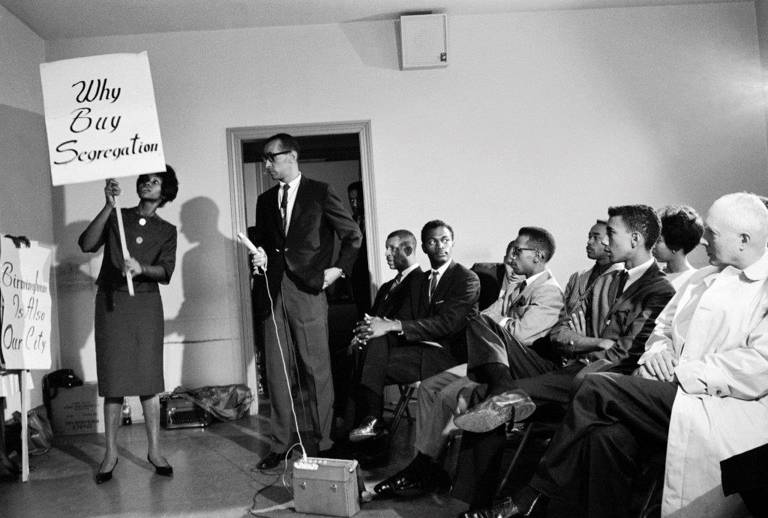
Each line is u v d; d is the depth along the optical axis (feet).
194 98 17.94
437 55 17.72
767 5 17.87
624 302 9.64
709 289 7.86
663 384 7.77
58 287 17.69
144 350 12.03
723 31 18.40
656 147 18.35
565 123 18.28
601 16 18.33
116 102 11.53
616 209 9.94
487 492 8.78
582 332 10.39
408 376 12.19
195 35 17.95
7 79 15.90
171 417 16.31
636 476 7.91
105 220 11.70
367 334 12.12
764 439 7.04
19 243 12.63
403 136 18.08
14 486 12.14
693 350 7.80
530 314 11.08
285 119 17.99
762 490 6.47
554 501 7.75
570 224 18.24
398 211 18.04
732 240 7.59
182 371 17.69
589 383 7.77
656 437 7.63
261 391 20.40
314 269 12.23
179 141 17.90
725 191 18.38
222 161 17.93
